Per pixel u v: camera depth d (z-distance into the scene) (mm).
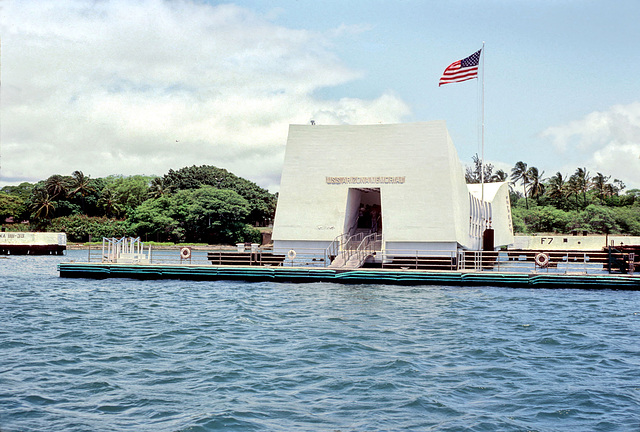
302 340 20750
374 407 14055
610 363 18172
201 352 18984
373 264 43750
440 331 22688
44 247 85375
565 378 16531
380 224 51531
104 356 18469
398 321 24609
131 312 26641
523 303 30109
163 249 105938
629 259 39031
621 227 121062
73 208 129500
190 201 110750
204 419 13188
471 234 53469
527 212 127375
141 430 12641
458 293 33500
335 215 44594
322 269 37750
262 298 31031
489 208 64188
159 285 36938
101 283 38250
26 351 19078
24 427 12758
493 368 17438
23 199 140875
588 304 29953
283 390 15227
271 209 122438
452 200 43094
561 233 122625
